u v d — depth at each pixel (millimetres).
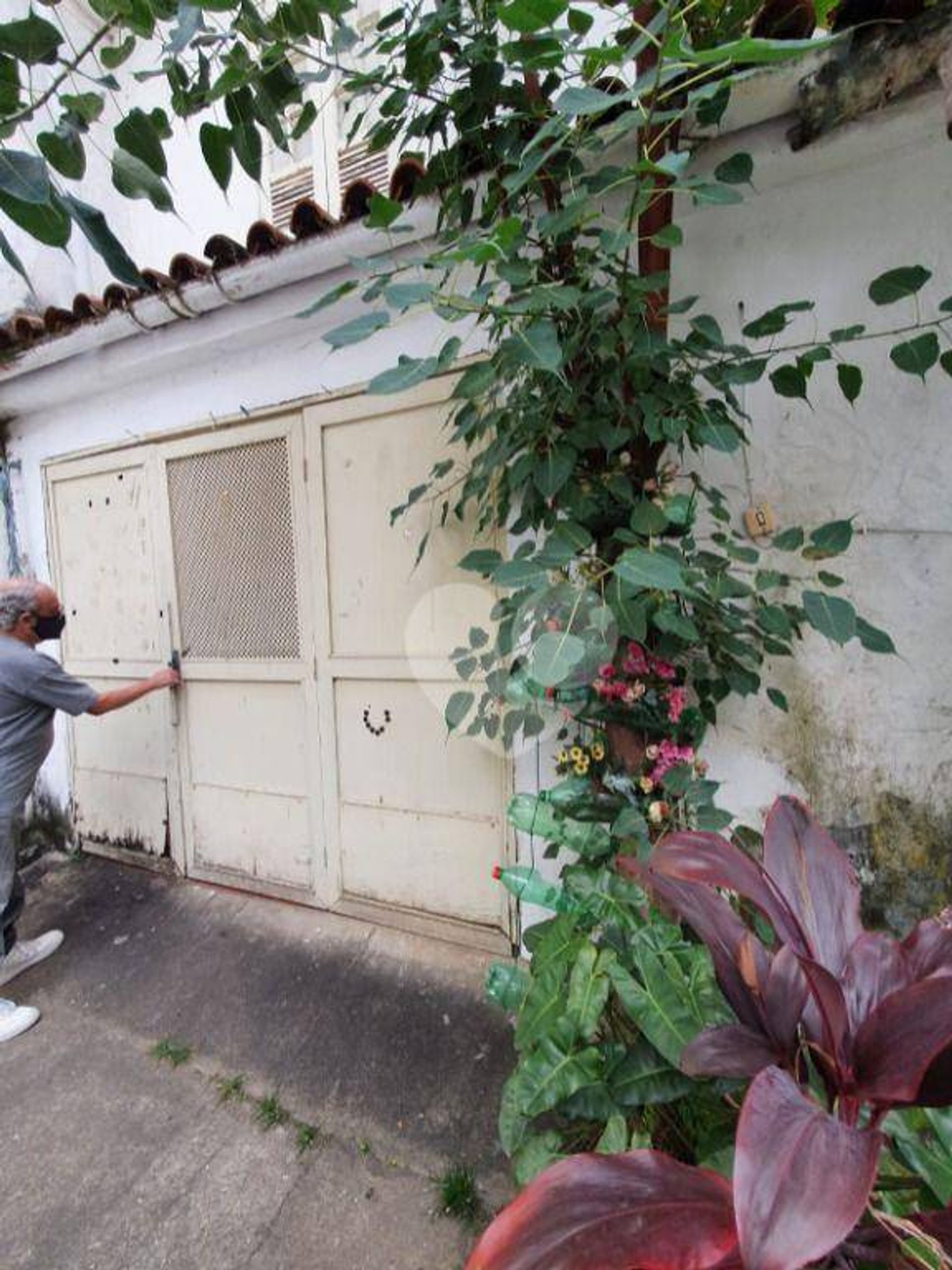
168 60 942
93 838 2803
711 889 965
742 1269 570
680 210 1509
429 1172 1333
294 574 2199
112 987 2004
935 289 1341
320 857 2225
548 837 1453
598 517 1299
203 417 2307
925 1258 635
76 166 790
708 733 1627
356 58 1253
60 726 2855
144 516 2508
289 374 2121
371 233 1655
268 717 2311
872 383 1408
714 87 828
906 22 1042
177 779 2520
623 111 1264
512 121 1226
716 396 1521
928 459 1381
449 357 973
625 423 1266
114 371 2355
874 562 1444
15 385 2561
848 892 854
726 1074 701
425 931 2041
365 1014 1784
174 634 2469
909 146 1322
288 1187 1323
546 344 951
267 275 1841
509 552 1801
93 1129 1493
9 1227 1274
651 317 1256
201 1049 1723
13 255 708
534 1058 1062
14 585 2086
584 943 1211
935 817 1448
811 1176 521
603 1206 628
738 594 1189
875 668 1471
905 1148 789
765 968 827
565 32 961
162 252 3104
